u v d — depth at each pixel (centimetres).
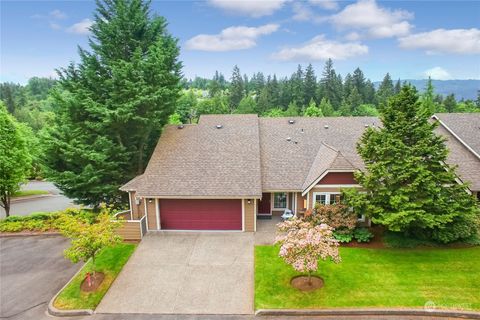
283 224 1427
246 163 1986
